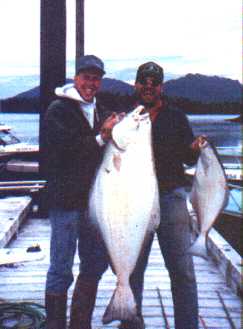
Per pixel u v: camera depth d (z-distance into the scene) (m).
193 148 2.68
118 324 3.73
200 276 5.01
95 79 3.00
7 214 7.16
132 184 2.46
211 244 5.58
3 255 4.92
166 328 3.71
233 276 4.54
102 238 2.52
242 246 9.05
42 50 7.34
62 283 3.05
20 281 4.81
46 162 3.06
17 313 3.77
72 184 2.97
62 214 3.00
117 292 2.52
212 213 2.61
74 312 3.16
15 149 14.22
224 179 2.59
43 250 5.35
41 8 7.30
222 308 4.12
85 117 3.01
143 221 2.48
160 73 3.05
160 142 3.05
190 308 3.07
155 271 5.20
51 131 2.95
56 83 7.37
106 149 2.51
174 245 3.07
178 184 3.09
